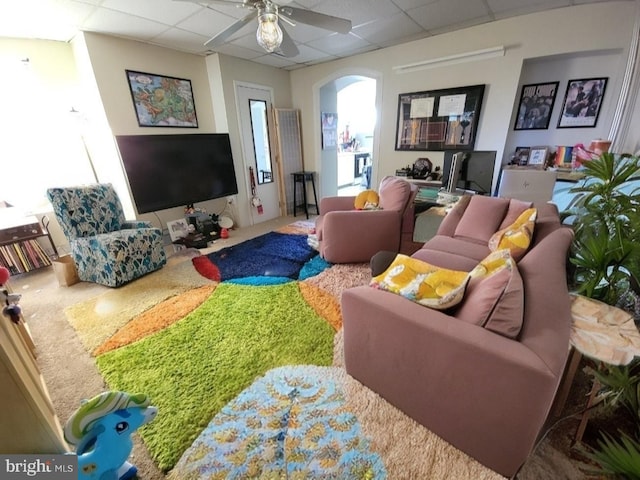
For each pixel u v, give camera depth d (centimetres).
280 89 471
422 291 114
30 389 82
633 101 245
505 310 94
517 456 96
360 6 260
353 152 741
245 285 254
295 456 112
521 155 343
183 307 222
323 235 281
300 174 493
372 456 111
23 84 291
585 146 302
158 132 349
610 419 115
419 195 322
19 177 301
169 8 242
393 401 129
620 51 267
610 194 137
